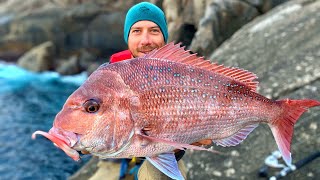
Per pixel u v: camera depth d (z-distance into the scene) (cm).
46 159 306
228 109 76
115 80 69
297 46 196
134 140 68
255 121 79
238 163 154
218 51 227
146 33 103
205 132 75
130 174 136
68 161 303
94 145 66
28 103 481
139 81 70
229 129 77
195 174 159
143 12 103
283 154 79
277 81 177
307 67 178
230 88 77
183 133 73
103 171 176
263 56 200
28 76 639
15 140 349
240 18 285
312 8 225
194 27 335
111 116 67
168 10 348
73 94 67
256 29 230
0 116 422
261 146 155
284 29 215
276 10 244
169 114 71
